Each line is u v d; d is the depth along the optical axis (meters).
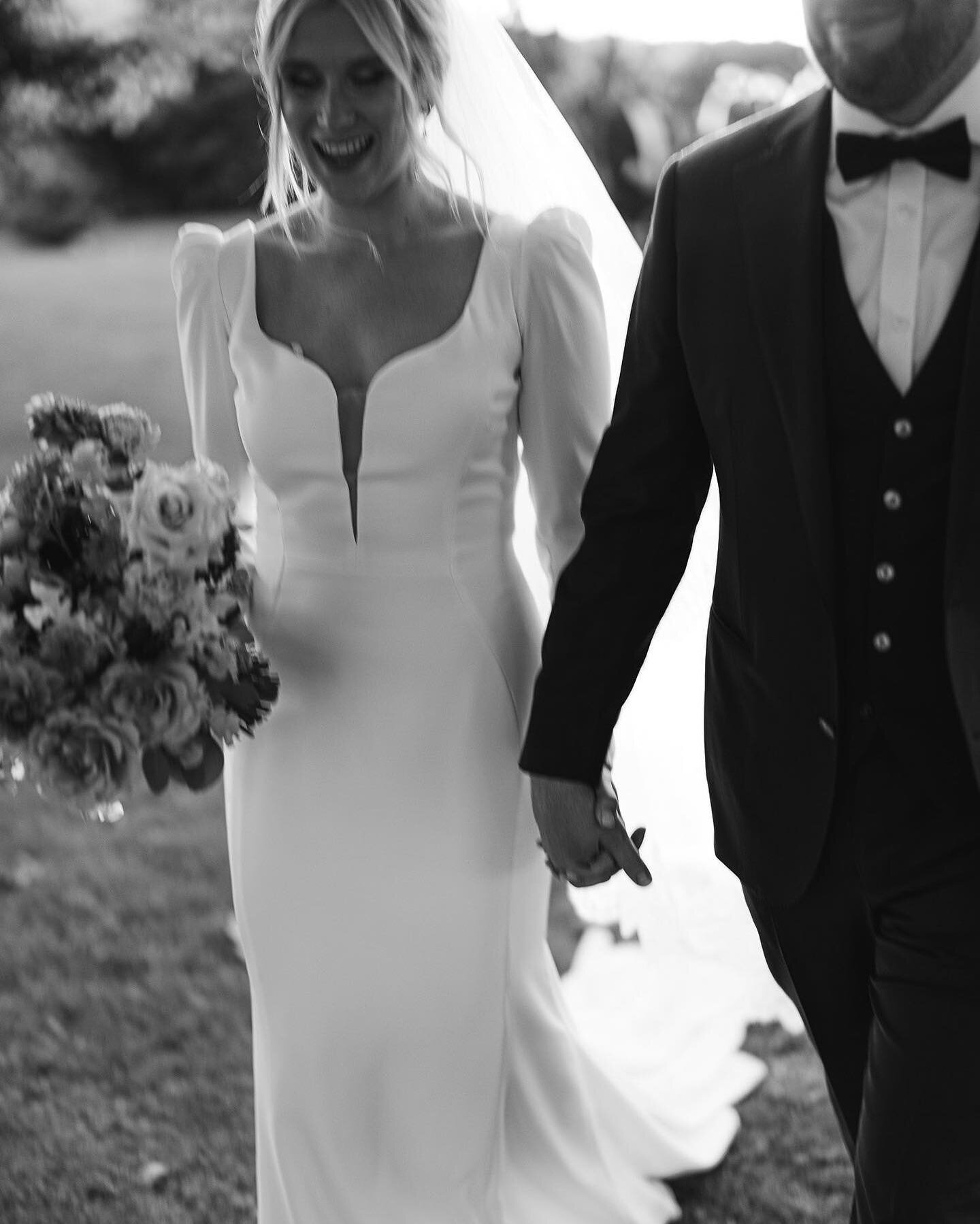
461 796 3.21
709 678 2.93
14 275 14.73
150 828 5.78
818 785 2.70
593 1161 3.67
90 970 4.82
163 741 2.88
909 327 2.45
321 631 3.21
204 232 3.33
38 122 15.24
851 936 2.87
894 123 2.41
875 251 2.46
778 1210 3.76
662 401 2.82
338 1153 3.36
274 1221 3.49
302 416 3.15
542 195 3.47
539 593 3.72
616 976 4.65
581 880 3.12
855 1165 2.88
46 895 5.30
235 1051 4.38
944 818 2.61
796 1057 4.36
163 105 15.36
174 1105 4.17
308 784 3.24
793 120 2.59
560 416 3.19
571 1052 3.62
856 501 2.54
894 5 2.28
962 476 2.42
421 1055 3.30
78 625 2.79
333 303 3.19
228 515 2.97
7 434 10.67
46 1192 3.86
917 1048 2.71
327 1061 3.31
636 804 4.14
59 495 2.88
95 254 15.26
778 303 2.53
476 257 3.17
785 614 2.67
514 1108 3.56
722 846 2.98
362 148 2.97
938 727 2.59
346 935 3.25
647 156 10.30
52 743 2.79
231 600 2.99
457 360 3.11
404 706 3.19
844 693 2.64
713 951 4.28
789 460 2.60
